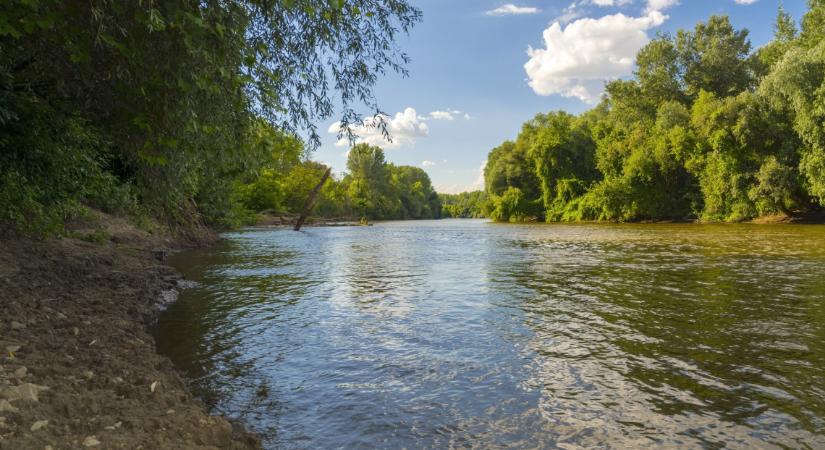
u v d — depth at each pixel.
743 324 8.41
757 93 46.38
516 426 4.76
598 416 4.95
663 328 8.29
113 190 17.05
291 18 8.20
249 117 8.39
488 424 4.82
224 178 28.00
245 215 43.78
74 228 18.14
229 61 6.67
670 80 66.19
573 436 4.54
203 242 28.78
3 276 8.74
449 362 6.73
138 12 5.31
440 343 7.66
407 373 6.31
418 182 162.75
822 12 42.84
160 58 6.41
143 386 5.13
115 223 21.53
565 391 5.62
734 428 4.60
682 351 7.00
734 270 15.07
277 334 8.29
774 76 39.38
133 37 6.19
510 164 84.56
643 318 9.05
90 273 11.41
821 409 4.95
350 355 7.10
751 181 48.25
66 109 9.87
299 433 4.66
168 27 6.00
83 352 5.84
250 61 6.75
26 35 6.69
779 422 4.70
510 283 13.53
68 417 3.98
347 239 36.62
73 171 12.33
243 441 4.37
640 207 58.88
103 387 4.84
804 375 5.92
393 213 133.75
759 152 47.16
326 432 4.68
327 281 14.40
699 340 7.52
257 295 12.04
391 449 4.34
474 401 5.38
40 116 9.91
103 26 5.50
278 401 5.45
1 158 9.77
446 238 37.19
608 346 7.32
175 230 25.23
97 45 6.43
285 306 10.65
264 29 8.09
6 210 10.64
